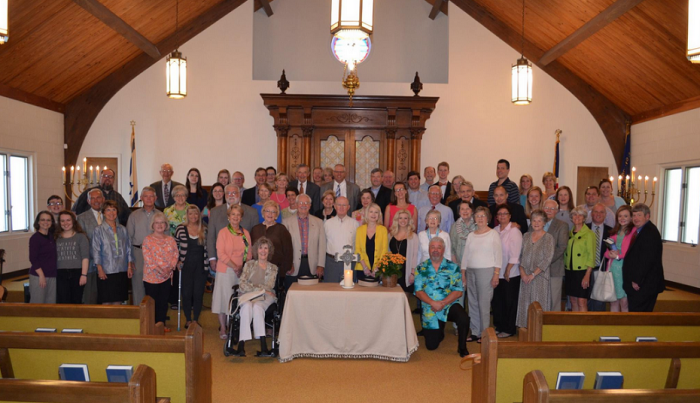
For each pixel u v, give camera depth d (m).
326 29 10.49
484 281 5.44
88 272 5.81
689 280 7.96
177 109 9.84
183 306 5.73
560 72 9.80
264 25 10.44
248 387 4.20
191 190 7.05
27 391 1.97
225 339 5.63
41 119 8.91
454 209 6.56
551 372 2.70
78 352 2.75
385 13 10.51
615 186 9.91
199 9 9.36
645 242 5.06
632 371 2.74
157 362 2.73
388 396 4.06
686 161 8.07
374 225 5.61
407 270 5.72
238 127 9.89
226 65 9.88
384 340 4.91
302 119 9.48
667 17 6.56
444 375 4.55
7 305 3.40
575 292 5.48
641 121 9.41
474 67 9.98
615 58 8.24
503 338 5.71
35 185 8.73
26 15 6.66
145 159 9.80
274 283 5.14
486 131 9.99
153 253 5.30
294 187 6.68
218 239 5.43
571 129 9.93
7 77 7.79
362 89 10.07
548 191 6.85
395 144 9.55
